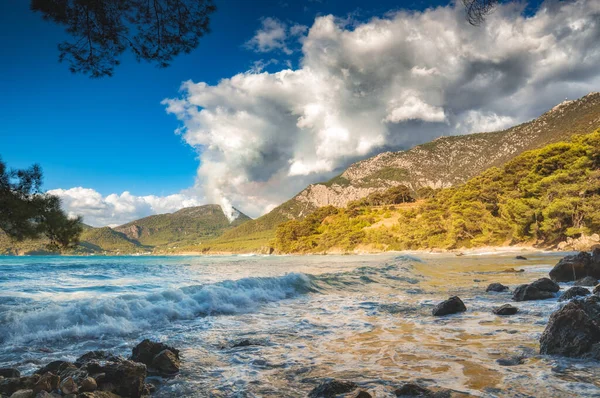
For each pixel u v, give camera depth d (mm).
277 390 3672
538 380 3490
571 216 56656
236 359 4867
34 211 7387
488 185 84062
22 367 4480
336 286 13633
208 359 4895
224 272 26719
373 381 3746
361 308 9078
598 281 12078
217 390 3721
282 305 9703
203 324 7273
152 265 42062
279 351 5242
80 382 3436
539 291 9258
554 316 4641
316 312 8633
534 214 60938
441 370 3996
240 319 7816
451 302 7859
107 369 3680
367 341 5684
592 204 52219
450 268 23109
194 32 6859
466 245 79000
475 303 9094
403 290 12539
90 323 6703
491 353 4621
